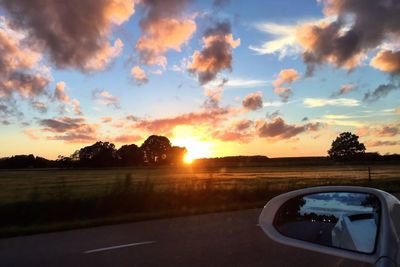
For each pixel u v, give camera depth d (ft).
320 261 11.69
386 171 254.06
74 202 54.85
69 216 53.52
